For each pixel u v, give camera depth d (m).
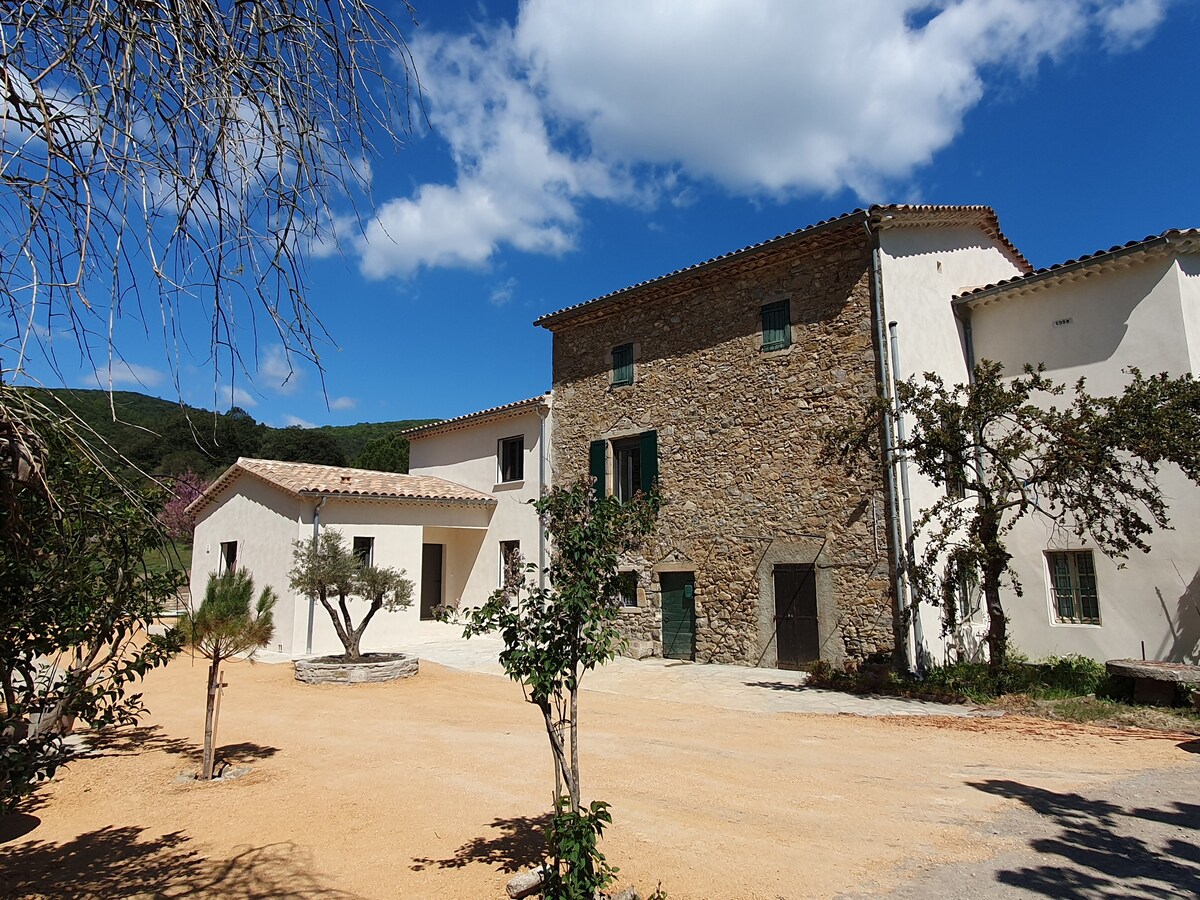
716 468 13.18
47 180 1.70
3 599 3.44
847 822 4.88
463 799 5.52
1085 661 10.20
